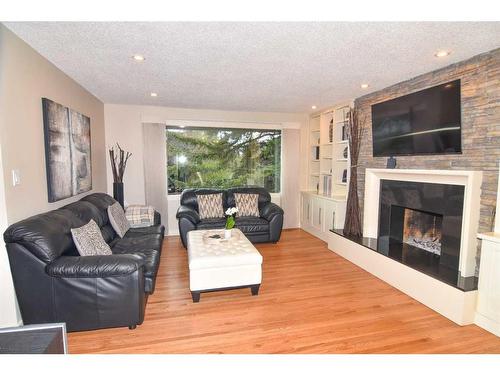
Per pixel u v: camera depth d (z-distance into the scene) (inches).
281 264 140.5
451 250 104.0
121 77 120.8
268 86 135.3
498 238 81.5
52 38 82.9
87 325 80.3
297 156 215.0
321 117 200.4
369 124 151.3
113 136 180.7
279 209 175.3
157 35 80.9
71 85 122.3
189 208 174.7
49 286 77.1
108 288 79.7
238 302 102.2
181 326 86.7
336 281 120.6
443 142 107.2
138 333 82.8
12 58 79.0
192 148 201.0
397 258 115.4
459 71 101.6
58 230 83.0
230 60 100.5
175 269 134.0
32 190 88.9
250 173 215.5
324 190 197.6
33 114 90.2
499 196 86.9
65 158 111.6
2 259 76.9
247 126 207.3
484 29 76.2
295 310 96.7
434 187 110.6
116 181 166.6
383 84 131.4
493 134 91.4
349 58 98.2
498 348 77.2
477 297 87.7
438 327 86.7
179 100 166.7
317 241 182.9
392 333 83.5
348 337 81.5
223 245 116.4
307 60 100.5
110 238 119.9
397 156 131.9
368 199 144.3
